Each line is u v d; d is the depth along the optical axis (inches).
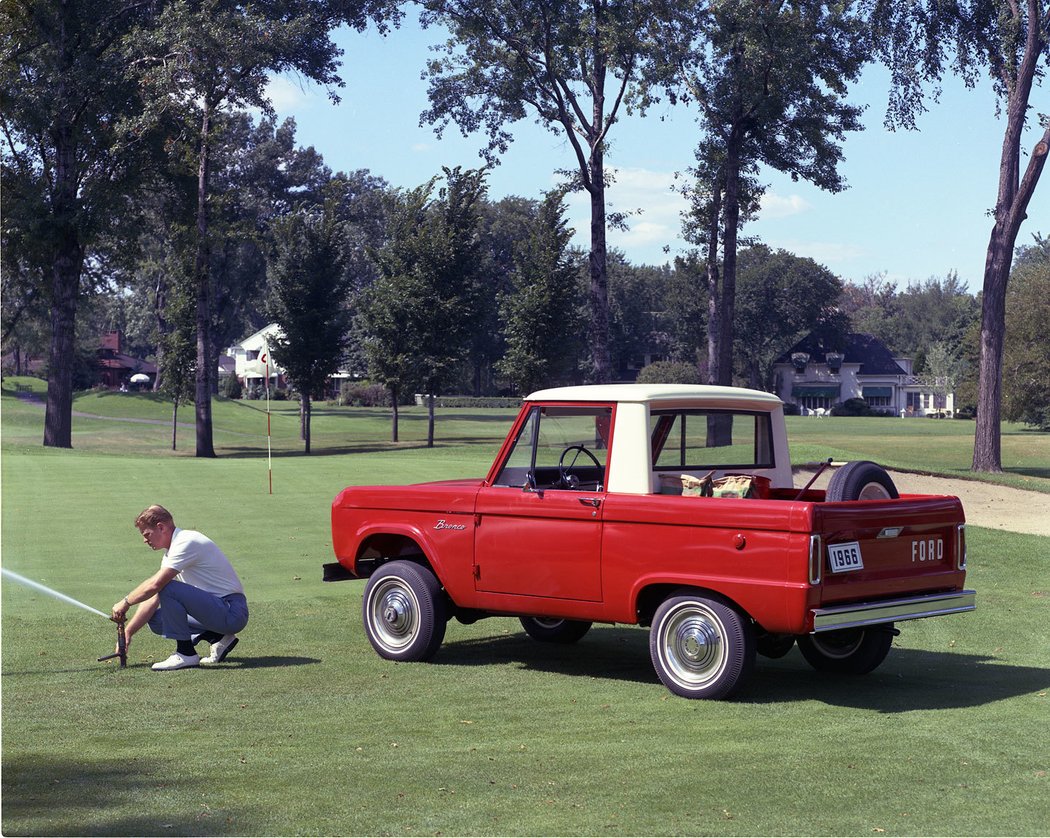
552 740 245.8
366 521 355.9
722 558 283.7
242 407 3240.7
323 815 191.2
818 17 1434.5
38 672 324.2
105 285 1937.7
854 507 281.7
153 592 327.0
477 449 1774.1
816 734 250.7
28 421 2613.2
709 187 1978.3
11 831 181.0
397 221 2132.1
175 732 253.9
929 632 407.8
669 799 200.4
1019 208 1240.8
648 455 307.7
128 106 1611.7
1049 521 752.3
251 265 3516.2
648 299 5265.8
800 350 4945.9
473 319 2149.4
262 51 1595.7
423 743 243.3
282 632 387.9
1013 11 1227.2
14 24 1016.9
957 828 184.4
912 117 1337.4
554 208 1979.6
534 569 319.0
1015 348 2753.4
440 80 1587.1
